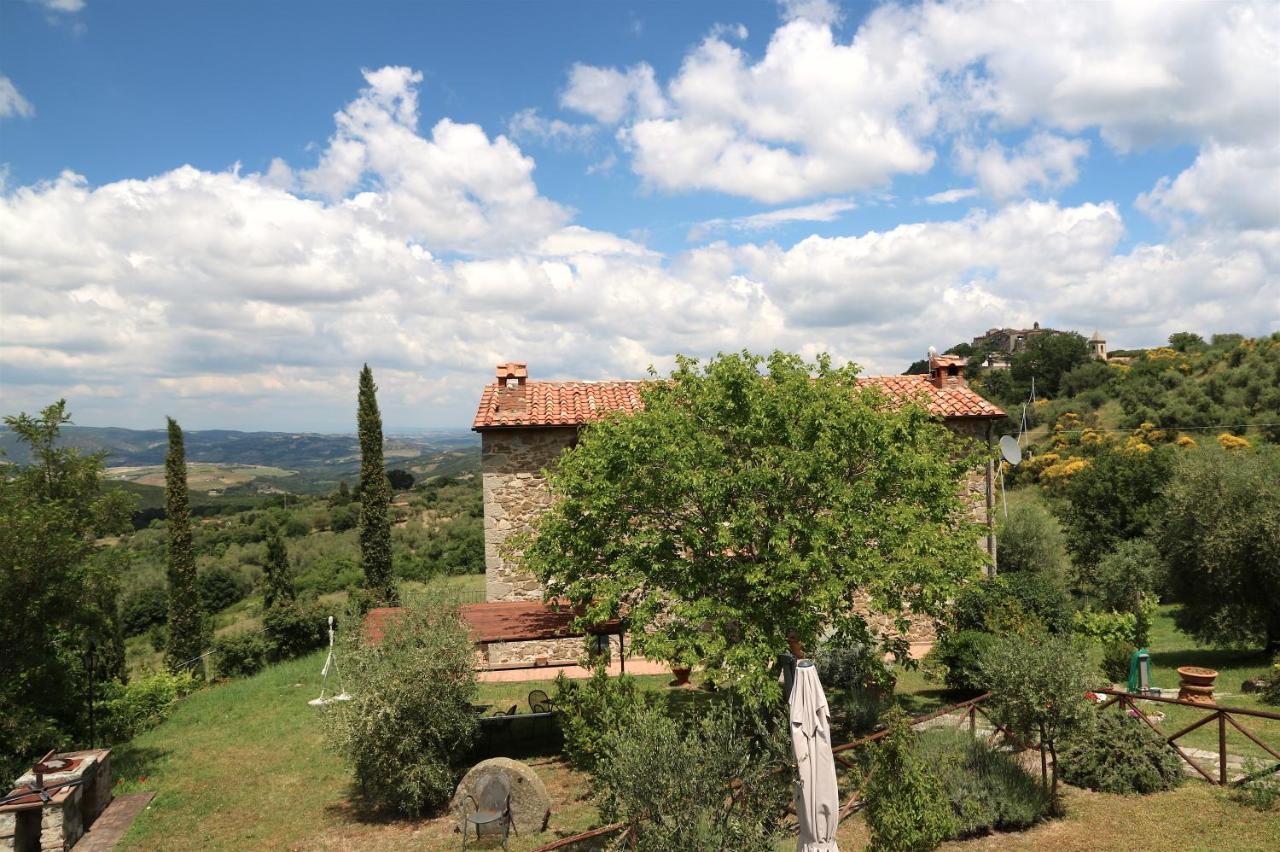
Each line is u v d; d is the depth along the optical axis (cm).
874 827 818
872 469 1181
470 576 4259
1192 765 1065
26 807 1030
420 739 1112
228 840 1080
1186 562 1953
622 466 1176
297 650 2725
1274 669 1502
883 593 1133
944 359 2123
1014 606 1625
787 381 1208
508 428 1852
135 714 1662
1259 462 1939
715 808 796
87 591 1387
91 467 1453
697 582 1131
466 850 1009
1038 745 1053
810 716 720
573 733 1160
